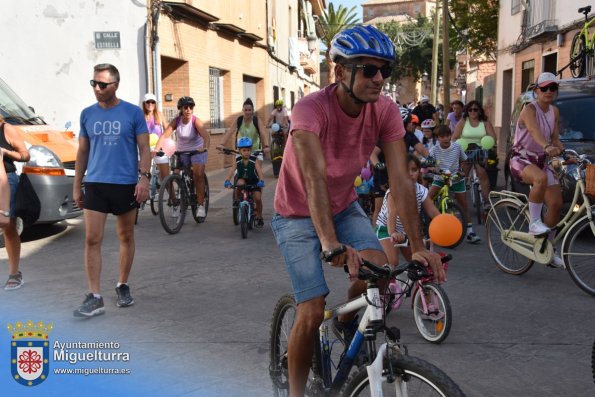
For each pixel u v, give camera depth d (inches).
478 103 393.7
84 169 216.4
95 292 209.9
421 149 351.3
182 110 374.6
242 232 338.6
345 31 114.1
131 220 217.8
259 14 891.4
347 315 125.3
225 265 279.1
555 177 244.7
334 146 120.7
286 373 141.6
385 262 118.6
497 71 989.2
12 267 240.2
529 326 199.6
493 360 173.0
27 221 238.8
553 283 249.3
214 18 656.4
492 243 271.3
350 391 107.2
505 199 263.4
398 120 122.6
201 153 377.7
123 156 211.9
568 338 189.0
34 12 540.1
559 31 646.5
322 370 126.7
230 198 494.3
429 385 96.2
